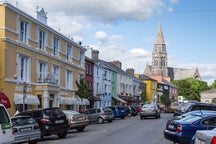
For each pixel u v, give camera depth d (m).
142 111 42.19
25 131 17.06
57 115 21.02
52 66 38.16
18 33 30.73
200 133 9.70
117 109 42.97
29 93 32.47
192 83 131.88
